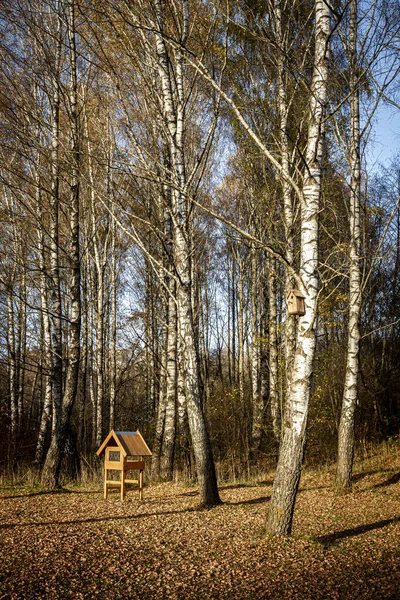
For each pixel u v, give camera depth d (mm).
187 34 10422
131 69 11531
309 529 8188
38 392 28516
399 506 9781
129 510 9664
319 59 7293
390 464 14648
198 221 17438
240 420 20000
